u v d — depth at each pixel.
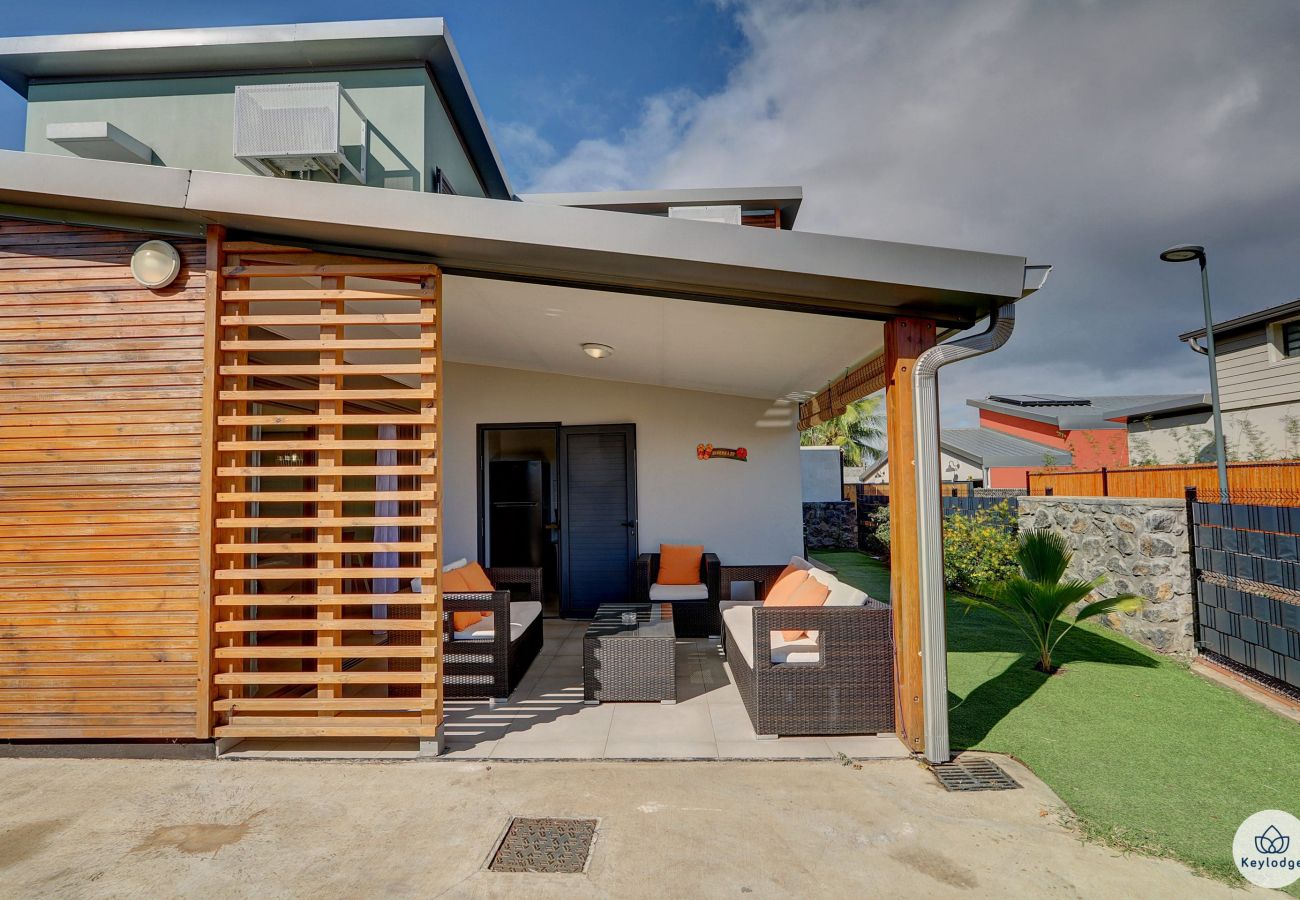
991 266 3.33
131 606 3.60
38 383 3.67
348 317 3.67
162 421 3.63
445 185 6.36
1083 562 6.97
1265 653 4.60
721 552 8.04
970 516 9.20
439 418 3.72
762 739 3.91
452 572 5.41
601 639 4.67
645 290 3.80
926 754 3.56
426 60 5.86
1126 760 3.55
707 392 8.11
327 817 2.98
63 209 3.65
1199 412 11.54
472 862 2.61
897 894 2.39
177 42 5.66
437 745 3.68
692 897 2.39
